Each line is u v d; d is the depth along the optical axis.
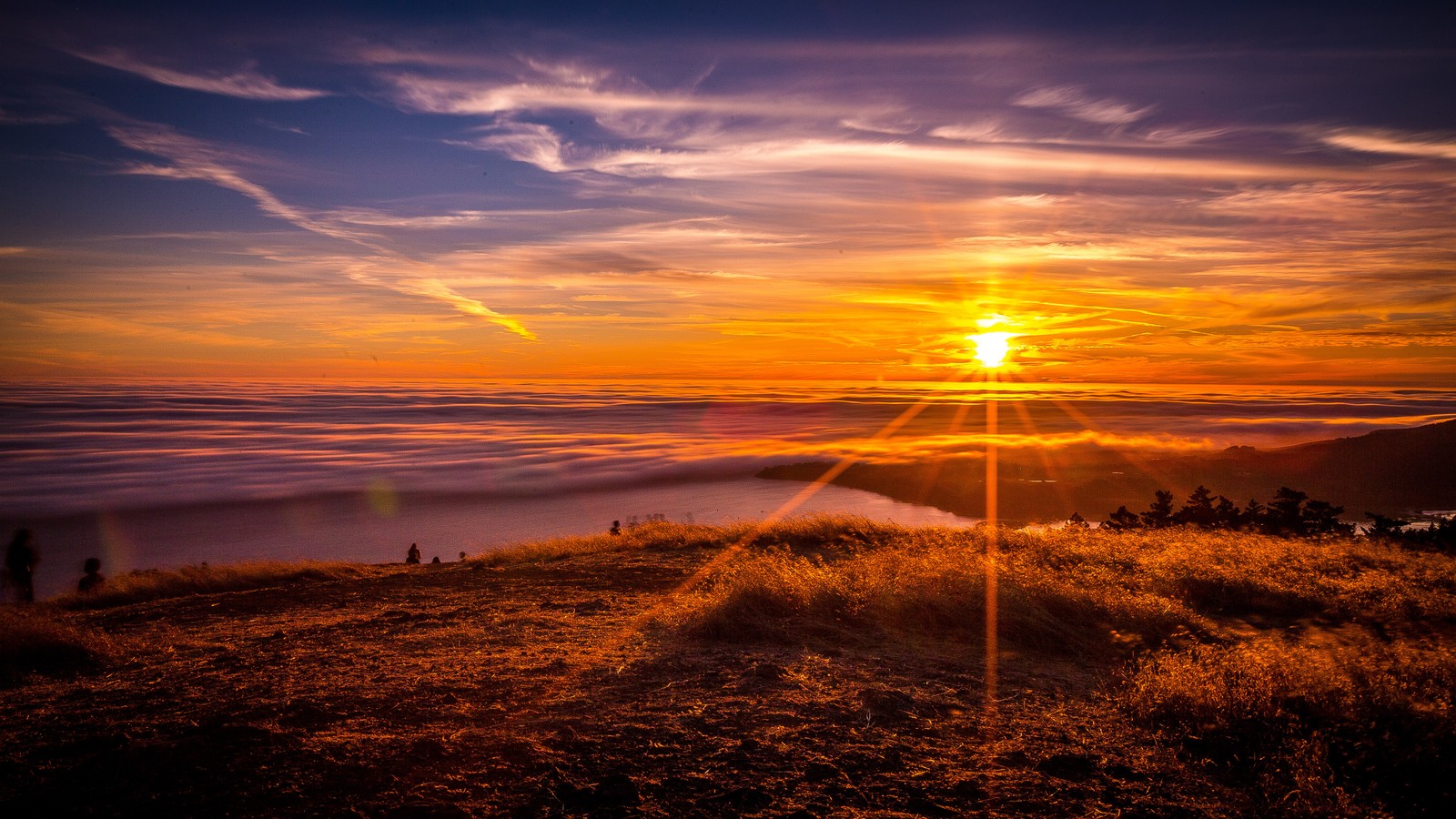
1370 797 3.52
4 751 3.88
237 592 11.96
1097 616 7.10
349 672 5.45
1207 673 4.82
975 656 6.02
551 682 5.10
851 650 6.10
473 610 8.31
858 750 3.96
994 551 11.15
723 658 5.75
